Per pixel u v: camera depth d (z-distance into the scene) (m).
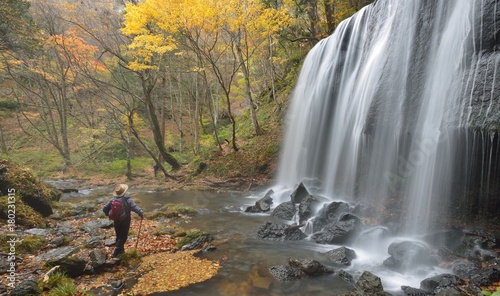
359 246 7.76
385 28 10.15
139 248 7.16
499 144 6.34
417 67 8.34
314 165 13.98
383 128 9.38
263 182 15.99
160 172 22.50
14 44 19.69
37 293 4.78
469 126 6.40
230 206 12.41
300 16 19.69
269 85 24.38
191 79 27.38
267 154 17.02
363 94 10.63
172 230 8.62
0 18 17.88
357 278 5.96
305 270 6.03
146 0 13.55
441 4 7.85
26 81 30.22
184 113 34.22
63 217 9.90
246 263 6.61
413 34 8.62
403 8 9.18
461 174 7.47
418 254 6.47
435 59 7.84
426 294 5.22
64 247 6.75
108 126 24.62
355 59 12.19
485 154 6.79
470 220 7.95
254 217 10.63
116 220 6.30
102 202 12.47
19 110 26.62
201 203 13.04
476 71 6.52
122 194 6.53
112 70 22.41
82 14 18.31
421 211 8.20
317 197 10.90
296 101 16.59
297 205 10.60
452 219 8.03
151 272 6.05
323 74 14.13
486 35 6.40
